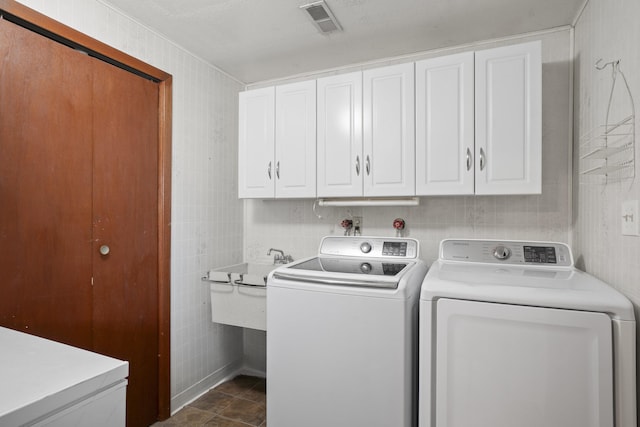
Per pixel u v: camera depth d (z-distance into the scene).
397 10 1.83
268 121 2.29
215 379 2.53
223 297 2.29
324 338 1.56
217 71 2.55
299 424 1.61
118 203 1.85
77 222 1.66
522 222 2.05
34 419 0.67
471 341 1.29
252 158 2.34
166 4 1.78
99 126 1.76
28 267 1.48
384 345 1.46
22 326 1.46
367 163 2.02
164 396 2.08
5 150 1.40
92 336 1.72
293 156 2.21
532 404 1.21
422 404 1.35
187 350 2.27
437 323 1.33
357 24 1.97
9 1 1.38
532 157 1.70
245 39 2.14
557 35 1.98
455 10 1.83
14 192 1.43
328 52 2.32
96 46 1.71
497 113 1.76
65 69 1.61
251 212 2.82
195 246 2.34
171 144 2.15
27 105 1.47
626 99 1.22
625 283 1.23
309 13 1.86
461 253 1.83
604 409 1.13
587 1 1.69
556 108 1.98
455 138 1.83
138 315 1.96
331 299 1.55
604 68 1.45
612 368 1.13
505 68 1.74
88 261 1.71
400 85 1.95
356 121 2.05
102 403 0.80
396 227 2.28
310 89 2.17
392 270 1.75
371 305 1.48
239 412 2.18
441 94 1.86
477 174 1.79
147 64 1.98
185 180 2.26
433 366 1.35
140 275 1.97
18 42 1.44
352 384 1.51
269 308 1.69
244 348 2.82
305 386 1.60
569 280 1.38
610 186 1.37
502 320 1.25
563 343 1.18
